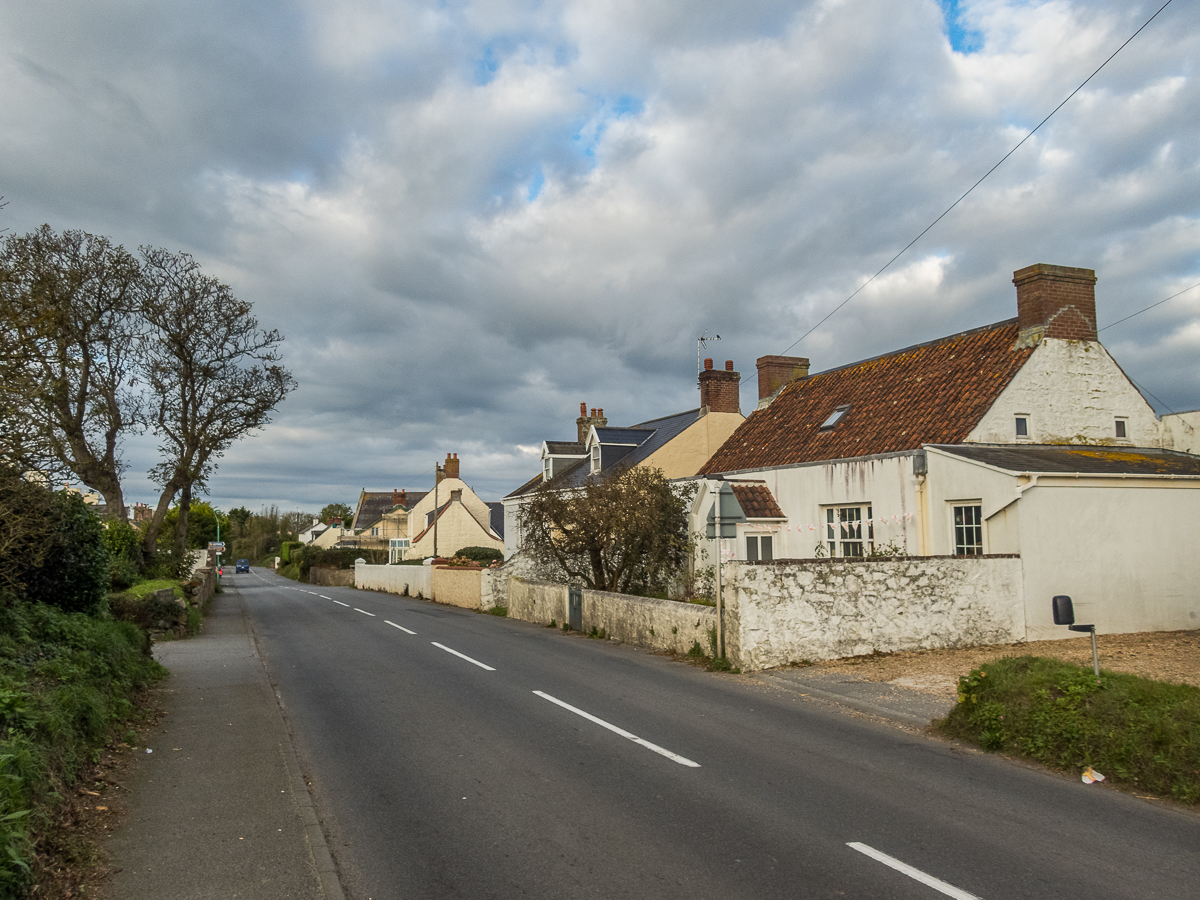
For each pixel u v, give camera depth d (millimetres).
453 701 10305
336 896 4527
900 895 4543
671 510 19828
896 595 12961
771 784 6676
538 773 7039
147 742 8047
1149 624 14648
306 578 70812
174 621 18438
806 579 12438
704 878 4797
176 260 25219
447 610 27422
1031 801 6242
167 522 39188
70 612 11133
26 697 6109
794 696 10445
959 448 15945
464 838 5500
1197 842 5387
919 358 21281
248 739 8219
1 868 3885
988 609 13508
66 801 5652
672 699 10305
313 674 12719
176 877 4770
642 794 6426
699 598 18594
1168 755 6473
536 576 25453
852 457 18391
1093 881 4738
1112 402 18547
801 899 4500
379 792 6547
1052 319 18188
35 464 8195
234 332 26328
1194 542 15227
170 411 25422
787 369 27312
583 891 4625
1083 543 14328
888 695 10031
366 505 96000
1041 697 7695
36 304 8188
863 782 6730
